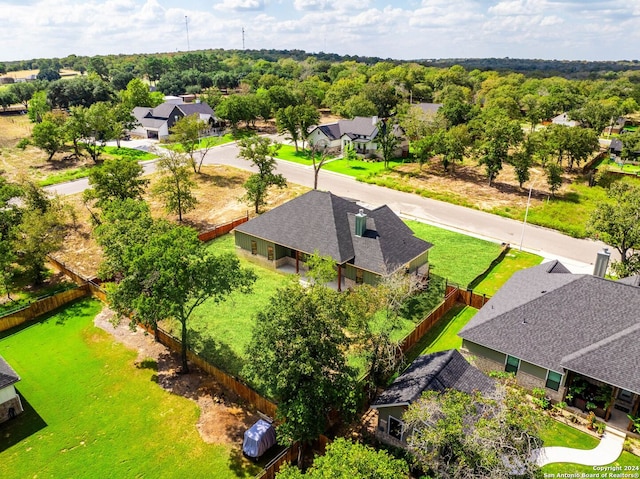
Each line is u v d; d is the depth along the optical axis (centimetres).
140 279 2586
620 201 3403
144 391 2580
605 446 2180
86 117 7156
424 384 2064
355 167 7319
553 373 2406
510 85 14262
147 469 2088
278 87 10769
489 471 1520
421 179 6631
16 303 3422
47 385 2625
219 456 2155
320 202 3850
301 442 2009
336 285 3669
